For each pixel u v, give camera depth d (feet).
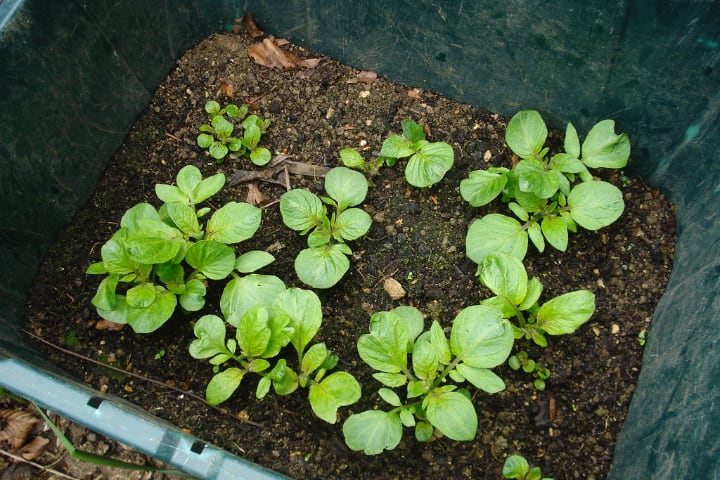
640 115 2.18
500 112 2.44
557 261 2.22
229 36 2.57
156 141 2.43
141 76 2.41
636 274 2.19
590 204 2.13
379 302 2.19
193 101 2.49
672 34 1.95
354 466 2.00
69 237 2.28
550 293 2.18
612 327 2.14
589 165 2.23
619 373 2.09
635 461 1.88
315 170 2.38
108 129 2.34
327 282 2.10
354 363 2.11
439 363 1.99
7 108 2.02
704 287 1.91
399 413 1.99
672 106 2.09
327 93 2.50
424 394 1.97
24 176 2.11
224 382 1.98
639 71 2.08
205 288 2.08
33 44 2.03
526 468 1.89
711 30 1.88
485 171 2.23
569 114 2.33
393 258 2.24
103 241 2.29
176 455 1.67
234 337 2.15
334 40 2.52
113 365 2.12
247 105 2.48
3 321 2.08
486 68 2.33
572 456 2.01
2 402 2.18
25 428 2.14
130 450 2.13
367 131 2.43
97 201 2.34
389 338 1.94
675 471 1.69
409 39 2.37
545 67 2.23
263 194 2.35
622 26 2.01
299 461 2.00
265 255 2.16
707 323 1.82
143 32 2.36
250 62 2.55
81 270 2.24
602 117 2.27
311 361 1.98
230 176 2.37
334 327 2.16
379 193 2.33
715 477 1.55
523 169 2.16
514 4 2.11
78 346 2.15
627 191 2.30
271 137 2.44
